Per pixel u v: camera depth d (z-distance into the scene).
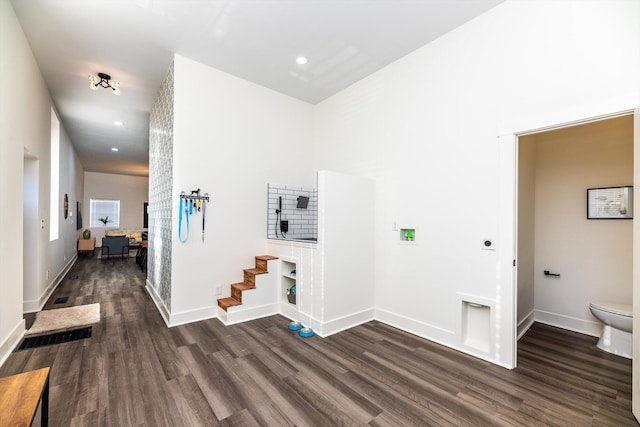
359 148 3.82
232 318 3.37
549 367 2.39
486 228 2.56
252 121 3.92
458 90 2.79
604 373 2.29
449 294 2.81
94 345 2.74
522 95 2.37
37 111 3.54
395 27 2.81
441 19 2.69
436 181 2.95
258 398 1.96
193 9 2.60
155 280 4.25
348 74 3.70
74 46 3.16
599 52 2.01
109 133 6.41
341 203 3.26
